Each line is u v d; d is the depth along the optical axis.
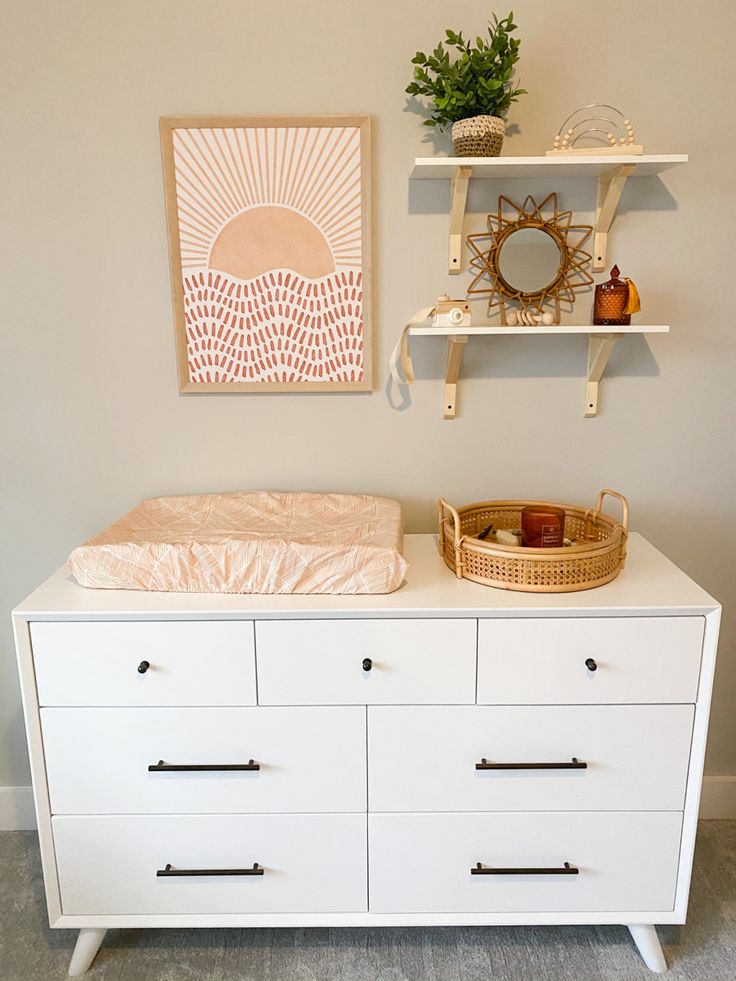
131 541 1.60
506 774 1.59
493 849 1.63
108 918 1.67
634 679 1.54
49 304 1.86
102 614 1.50
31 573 2.03
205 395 1.92
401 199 1.80
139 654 1.53
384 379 1.91
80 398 1.92
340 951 1.73
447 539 1.71
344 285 1.85
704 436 1.94
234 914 1.67
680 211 1.81
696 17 1.72
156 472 1.97
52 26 1.72
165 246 1.83
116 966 1.70
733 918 1.81
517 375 1.90
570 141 1.79
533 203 1.81
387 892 1.66
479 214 1.82
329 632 1.51
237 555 1.56
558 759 1.58
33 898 1.89
